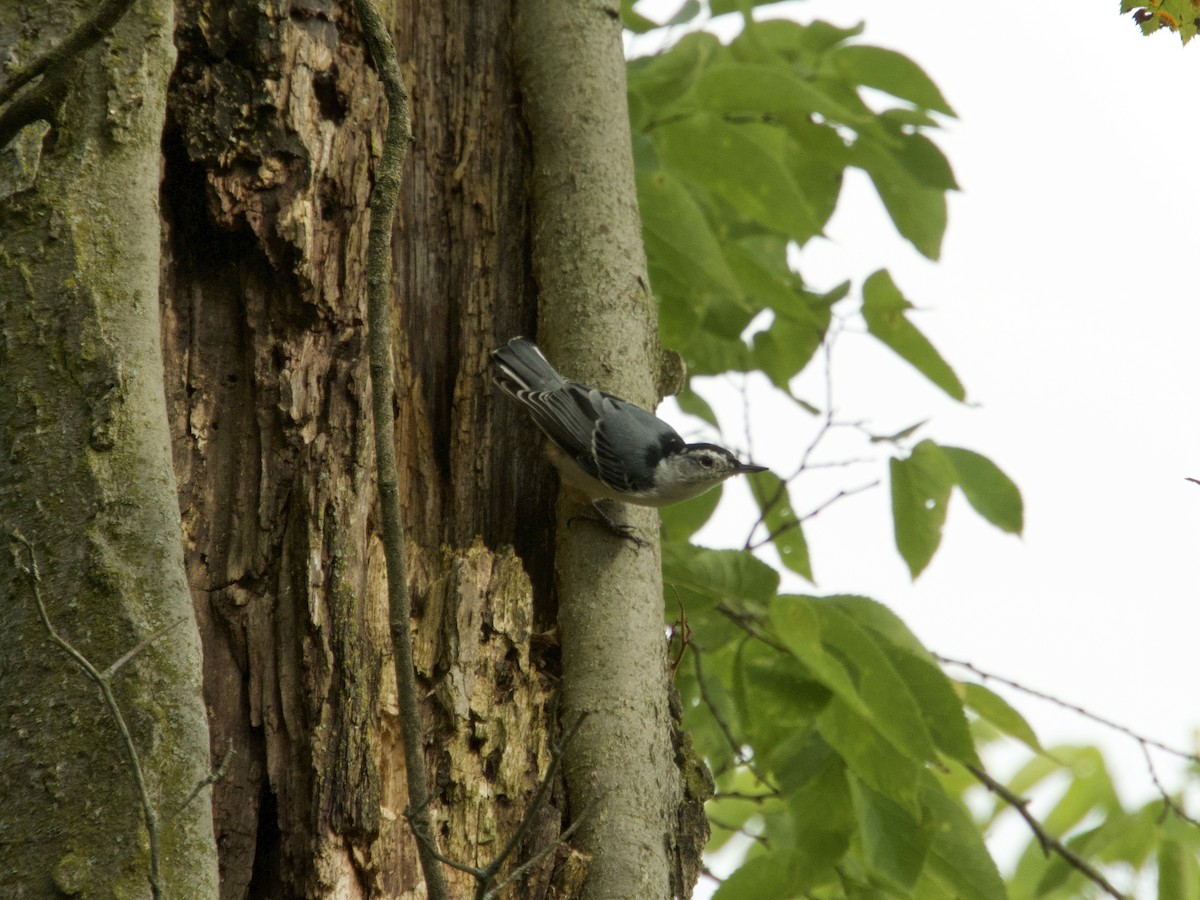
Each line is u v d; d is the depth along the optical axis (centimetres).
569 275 880
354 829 645
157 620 540
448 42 894
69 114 599
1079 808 1203
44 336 571
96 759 514
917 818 914
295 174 712
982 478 1080
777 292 1090
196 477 682
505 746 713
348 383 719
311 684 658
